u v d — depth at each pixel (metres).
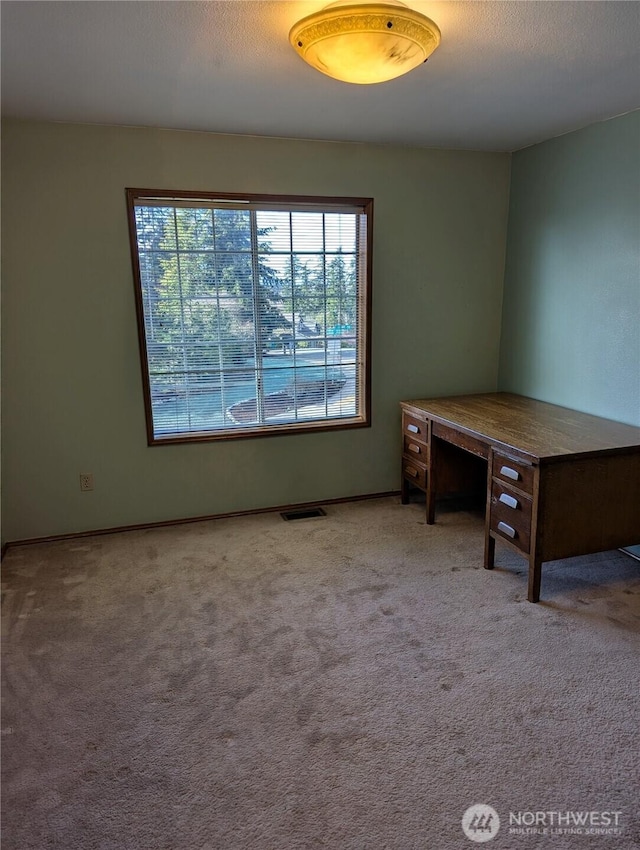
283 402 3.63
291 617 2.45
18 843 1.46
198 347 3.39
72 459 3.25
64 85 2.34
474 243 3.76
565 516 2.47
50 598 2.64
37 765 1.70
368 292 3.59
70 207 2.98
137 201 3.09
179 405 3.43
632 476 2.56
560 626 2.35
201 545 3.20
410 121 2.93
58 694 2.00
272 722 1.85
